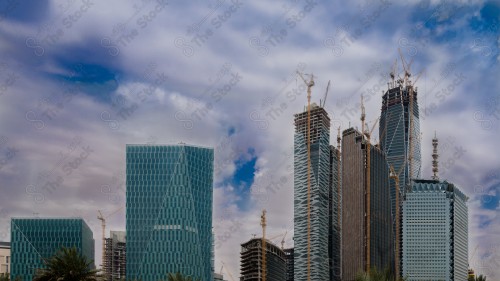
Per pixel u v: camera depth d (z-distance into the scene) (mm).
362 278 111188
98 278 102688
